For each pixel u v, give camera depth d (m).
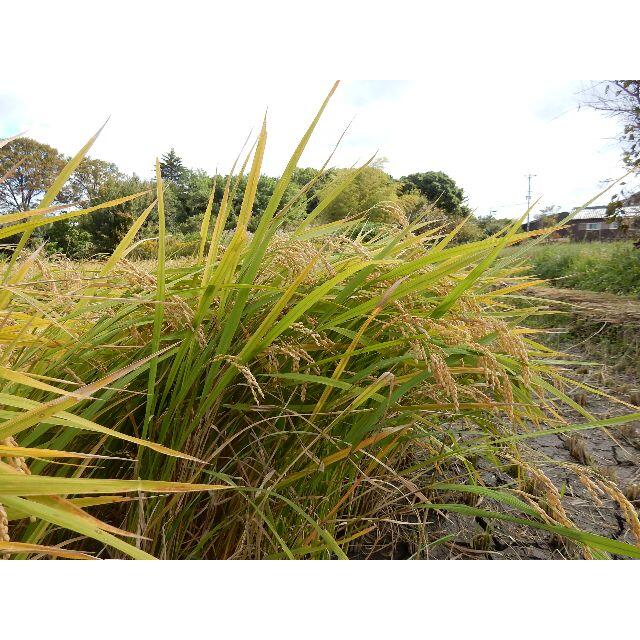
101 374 1.15
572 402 1.42
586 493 2.14
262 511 1.11
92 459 1.13
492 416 1.66
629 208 6.83
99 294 1.30
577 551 1.66
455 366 1.46
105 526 0.57
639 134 6.37
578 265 8.09
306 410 1.25
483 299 1.66
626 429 2.82
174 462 1.10
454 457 2.09
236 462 1.27
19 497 0.58
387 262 1.17
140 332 1.24
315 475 1.33
